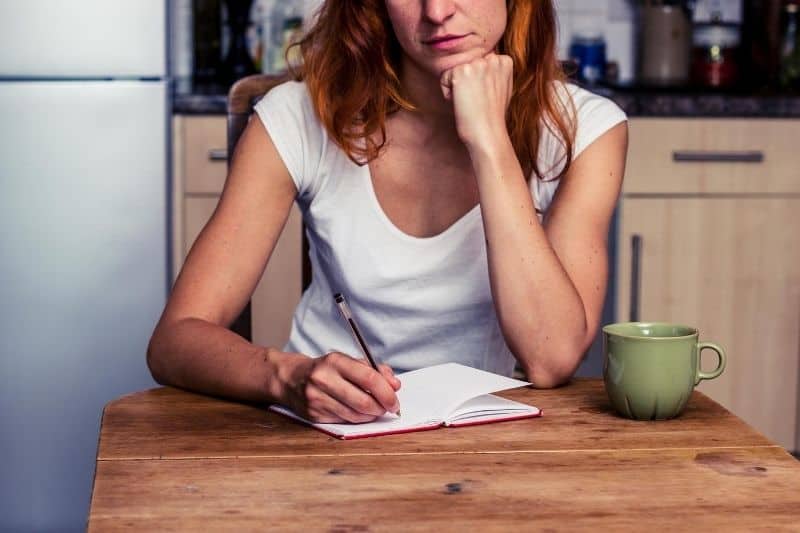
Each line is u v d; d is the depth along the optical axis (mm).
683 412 1385
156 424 1335
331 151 1791
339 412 1303
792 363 3412
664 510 1047
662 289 3344
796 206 3342
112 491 1096
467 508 1052
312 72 1769
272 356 1419
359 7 1722
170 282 3207
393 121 1764
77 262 3127
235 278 1704
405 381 1450
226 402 1447
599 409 1405
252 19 3719
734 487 1110
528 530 999
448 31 1610
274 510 1046
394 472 1153
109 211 3127
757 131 3303
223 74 3729
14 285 3121
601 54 3752
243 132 1873
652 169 3293
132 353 3164
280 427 1321
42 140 3094
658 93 3340
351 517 1029
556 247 1706
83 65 3096
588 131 1794
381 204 1771
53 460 3172
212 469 1163
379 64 1730
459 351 1781
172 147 3205
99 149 3111
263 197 1767
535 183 1834
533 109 1773
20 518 3172
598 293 1691
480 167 1606
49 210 3111
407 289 1754
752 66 3820
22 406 3146
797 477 1140
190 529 1000
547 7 1763
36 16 3074
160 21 3109
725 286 3357
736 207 3330
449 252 1741
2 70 3082
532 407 1378
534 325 1545
